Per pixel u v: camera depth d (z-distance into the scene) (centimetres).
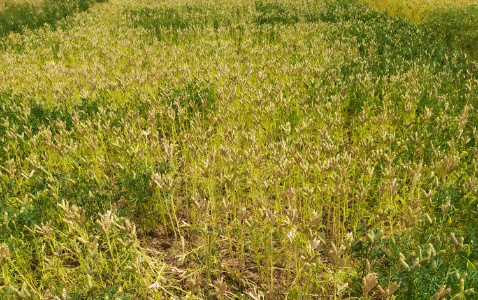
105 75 706
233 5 1562
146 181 354
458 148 438
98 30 1152
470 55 913
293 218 265
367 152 387
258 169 372
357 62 774
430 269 234
